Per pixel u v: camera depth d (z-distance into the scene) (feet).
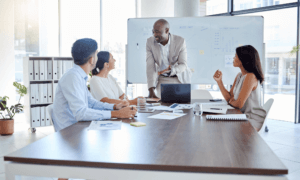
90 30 21.88
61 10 20.77
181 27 14.78
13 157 3.60
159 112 7.57
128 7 22.48
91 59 6.50
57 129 6.60
